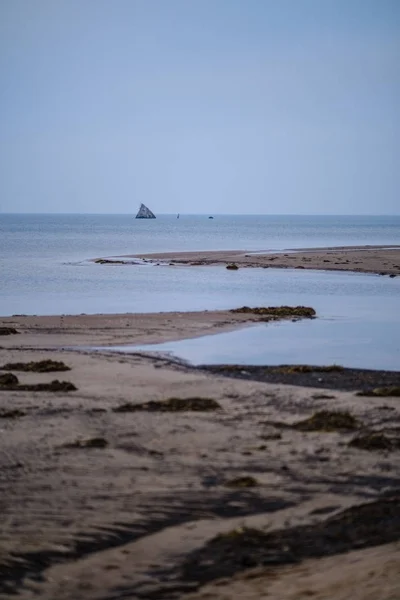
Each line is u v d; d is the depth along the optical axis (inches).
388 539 1119.6
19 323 3924.7
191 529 1185.4
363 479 1455.5
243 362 2952.8
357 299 5408.5
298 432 1813.5
